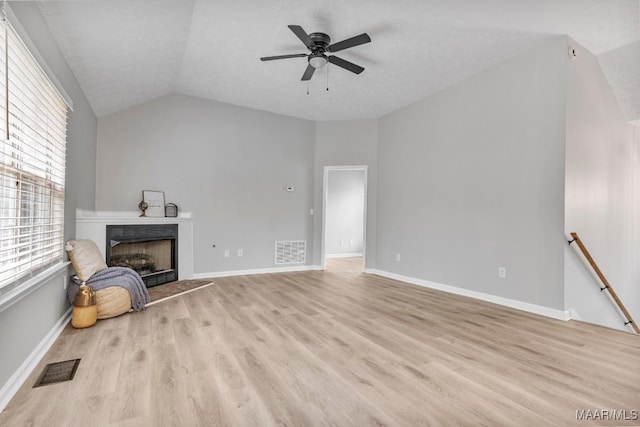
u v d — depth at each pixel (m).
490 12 3.13
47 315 2.67
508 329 3.21
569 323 3.41
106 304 3.32
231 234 5.83
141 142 5.12
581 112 3.75
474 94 4.51
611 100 4.22
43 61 2.34
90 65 3.46
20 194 2.19
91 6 2.60
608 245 4.15
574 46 3.67
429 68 4.33
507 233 4.07
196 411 1.81
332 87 5.01
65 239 3.27
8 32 1.83
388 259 5.88
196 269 5.54
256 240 6.06
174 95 5.36
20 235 2.14
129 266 4.67
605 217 4.11
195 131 5.52
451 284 4.75
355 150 6.38
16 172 2.16
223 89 5.19
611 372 2.33
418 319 3.49
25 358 2.21
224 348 2.66
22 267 2.25
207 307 3.84
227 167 5.79
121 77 4.03
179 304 3.96
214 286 4.96
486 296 4.28
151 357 2.48
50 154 2.73
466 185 4.59
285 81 4.84
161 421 1.72
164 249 5.16
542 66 3.77
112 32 3.05
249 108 5.97
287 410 1.83
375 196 6.24
